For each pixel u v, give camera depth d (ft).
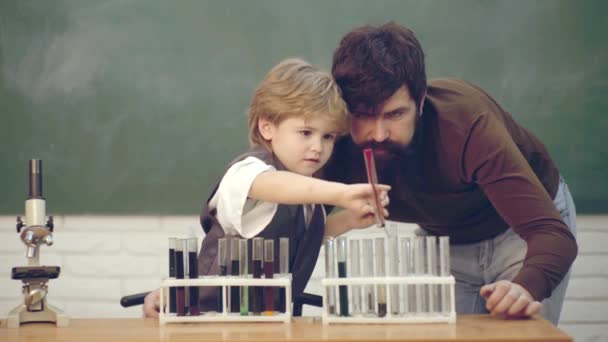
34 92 14.03
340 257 7.02
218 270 7.87
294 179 8.04
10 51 14.08
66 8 14.03
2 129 14.02
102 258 13.82
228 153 13.74
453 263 10.87
